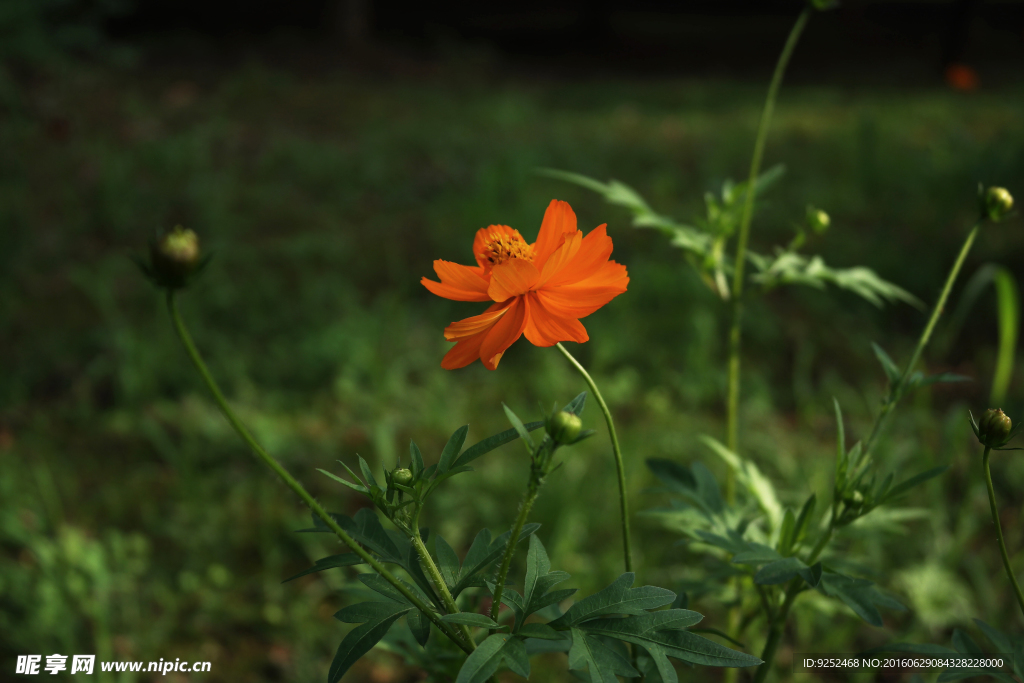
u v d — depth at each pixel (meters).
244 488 3.36
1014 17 18.08
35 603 2.65
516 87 11.86
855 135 8.22
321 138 8.00
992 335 4.44
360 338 4.32
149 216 5.95
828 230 5.66
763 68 14.38
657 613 1.08
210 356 4.25
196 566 3.01
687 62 15.05
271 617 2.79
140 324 4.48
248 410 3.86
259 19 15.16
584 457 3.39
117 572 2.92
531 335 1.17
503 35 16.59
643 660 1.34
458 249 5.45
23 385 4.02
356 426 3.77
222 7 15.50
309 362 4.18
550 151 7.54
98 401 3.96
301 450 3.55
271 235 5.77
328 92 10.06
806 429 3.73
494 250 1.27
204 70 10.73
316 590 2.91
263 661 2.64
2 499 3.22
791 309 4.75
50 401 3.96
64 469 3.48
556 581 1.12
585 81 12.80
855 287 1.90
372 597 1.57
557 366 4.14
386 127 8.46
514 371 4.18
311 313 4.69
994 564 2.86
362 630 1.12
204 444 3.60
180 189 6.39
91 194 6.16
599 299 1.16
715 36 17.44
